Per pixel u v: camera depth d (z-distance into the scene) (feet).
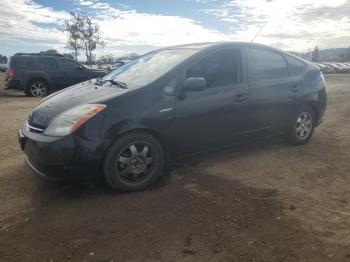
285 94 19.10
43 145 12.73
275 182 15.29
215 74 16.46
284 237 11.01
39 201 13.21
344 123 27.76
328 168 17.16
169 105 14.57
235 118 16.93
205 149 16.30
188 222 11.80
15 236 10.98
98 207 12.75
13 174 15.74
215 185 14.80
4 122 27.30
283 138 20.98
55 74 50.31
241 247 10.48
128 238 10.88
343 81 93.35
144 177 14.35
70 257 10.00
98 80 17.57
